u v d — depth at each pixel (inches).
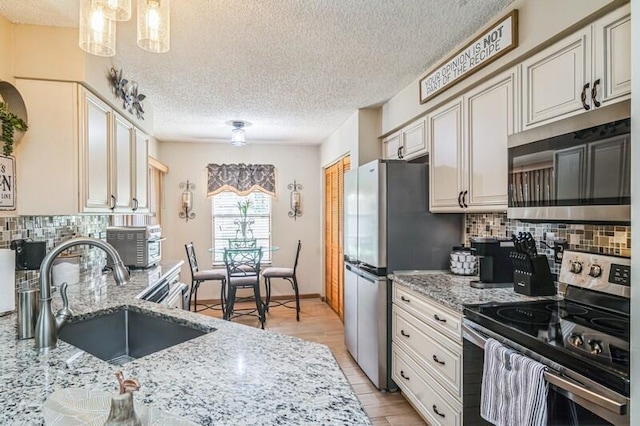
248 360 45.3
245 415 33.0
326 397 36.4
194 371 42.1
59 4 69.7
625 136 50.9
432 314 86.1
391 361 111.1
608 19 57.2
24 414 33.1
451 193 99.3
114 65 97.5
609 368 43.8
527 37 70.7
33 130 76.9
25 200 76.7
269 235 224.2
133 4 71.5
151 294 97.0
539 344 53.2
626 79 54.7
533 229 88.5
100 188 89.0
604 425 43.6
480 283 89.4
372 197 114.3
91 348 68.2
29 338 53.1
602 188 54.1
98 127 88.0
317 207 229.0
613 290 64.8
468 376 71.2
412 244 112.3
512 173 73.0
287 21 79.6
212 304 214.2
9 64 75.1
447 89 98.0
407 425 93.9
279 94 128.1
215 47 91.6
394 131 134.8
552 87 67.4
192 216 216.1
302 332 166.1
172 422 30.7
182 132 187.2
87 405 33.6
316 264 228.8
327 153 203.3
